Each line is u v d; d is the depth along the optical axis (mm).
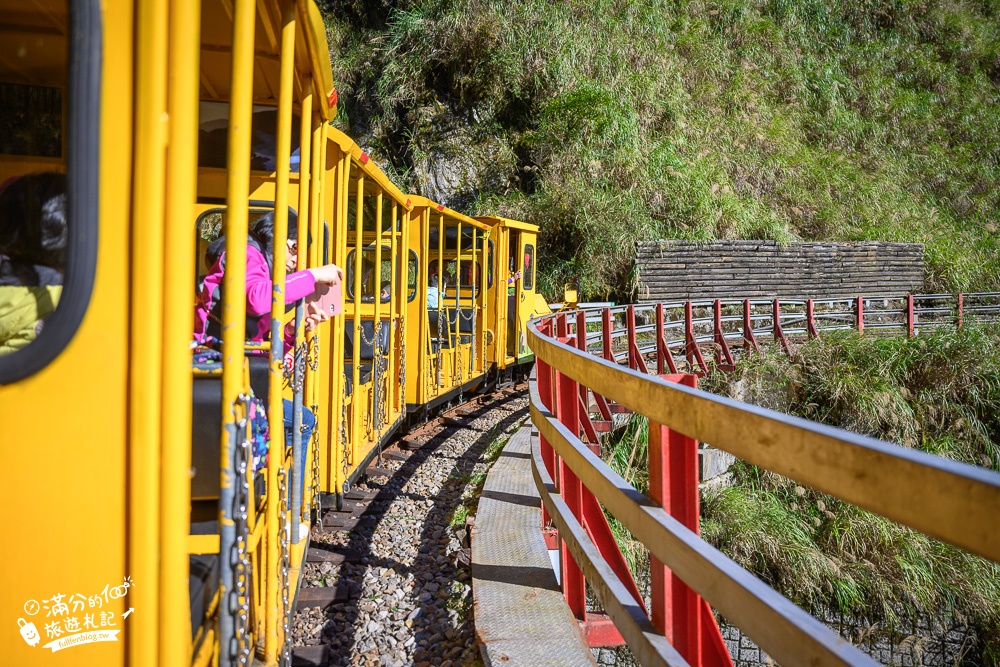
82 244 1516
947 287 26406
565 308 16734
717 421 1672
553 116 22938
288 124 2207
